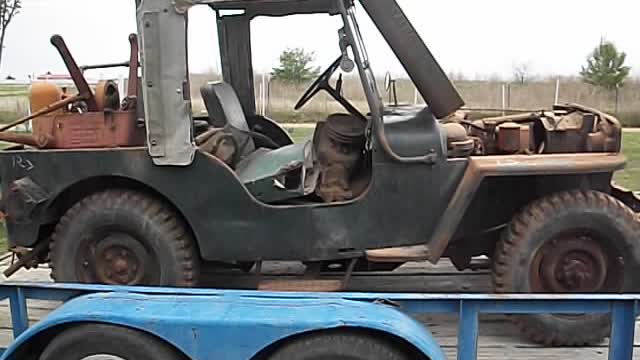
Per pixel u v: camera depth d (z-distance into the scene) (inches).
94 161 137.4
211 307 95.2
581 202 133.0
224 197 135.5
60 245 140.5
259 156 150.2
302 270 168.7
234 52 168.6
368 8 132.3
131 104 141.3
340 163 143.5
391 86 153.0
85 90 143.1
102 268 140.8
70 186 139.5
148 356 93.0
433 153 133.6
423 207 134.9
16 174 140.5
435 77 133.0
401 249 135.0
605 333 132.0
